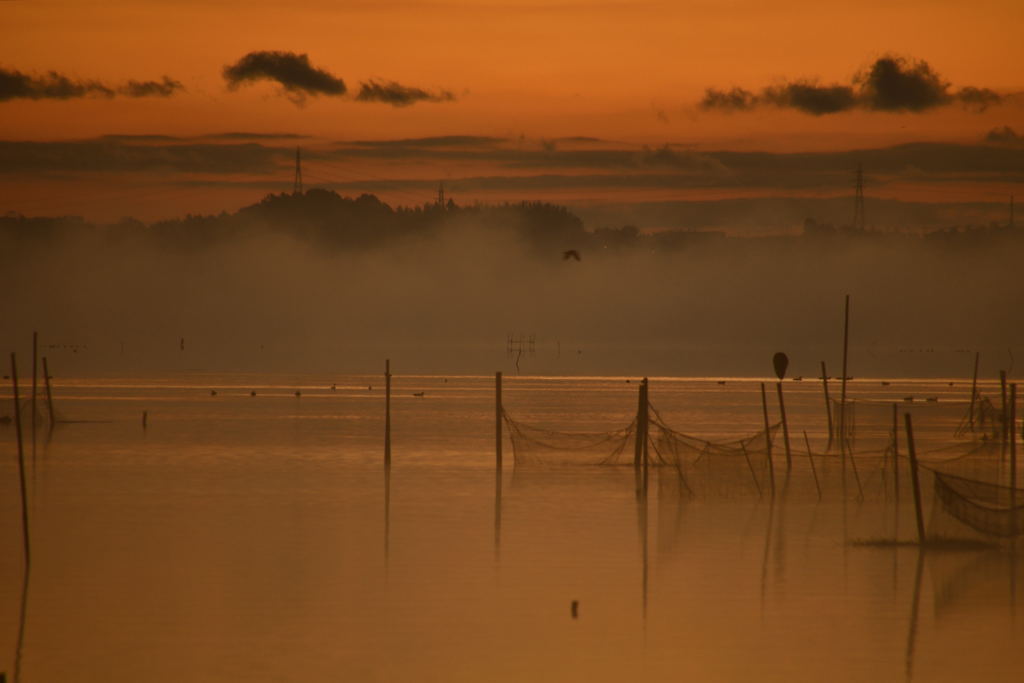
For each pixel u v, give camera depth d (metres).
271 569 110.94
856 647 89.06
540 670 84.12
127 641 89.25
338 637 90.69
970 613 97.50
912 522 134.75
